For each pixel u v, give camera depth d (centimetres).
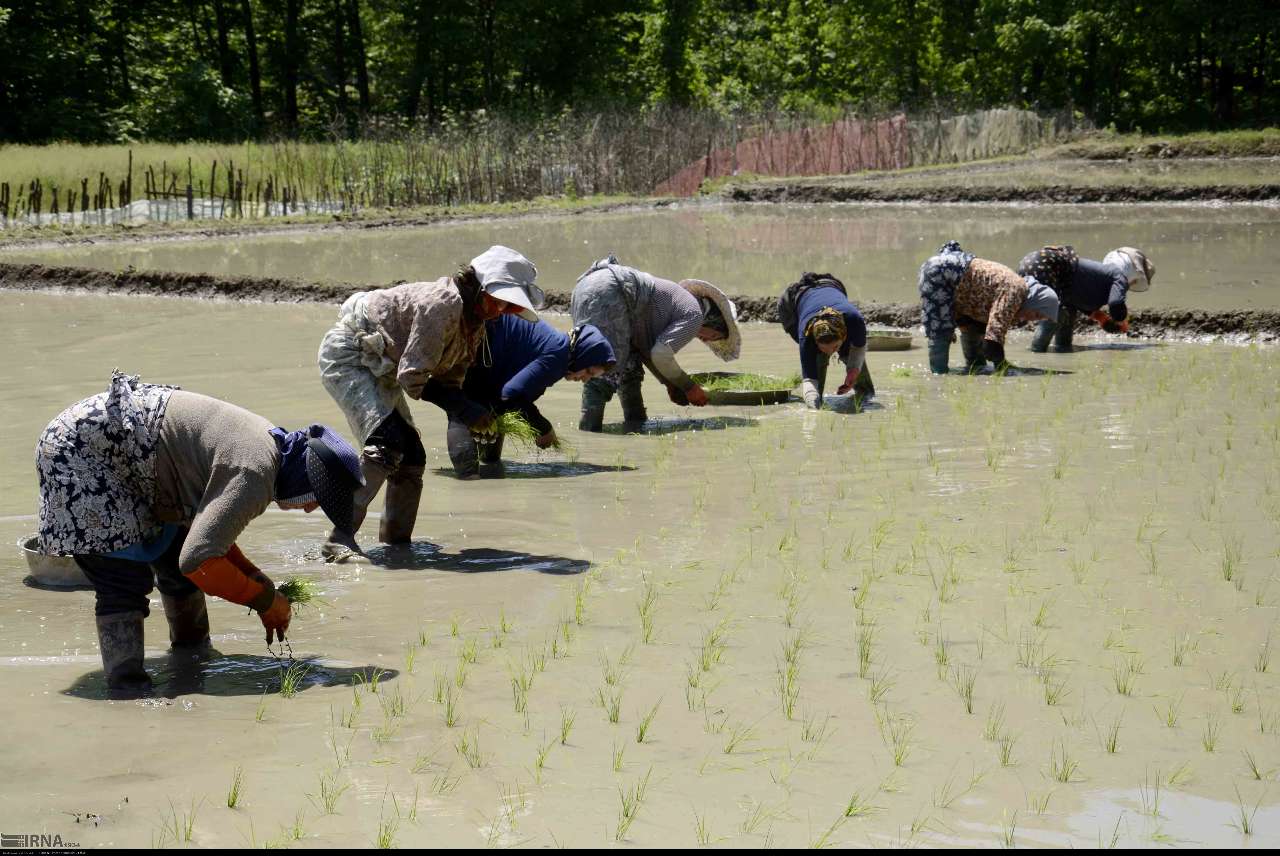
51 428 987
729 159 7250
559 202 6144
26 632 1123
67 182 5709
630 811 781
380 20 10500
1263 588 1186
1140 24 9262
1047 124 8225
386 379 1365
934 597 1174
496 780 824
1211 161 7281
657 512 1488
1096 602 1157
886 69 10375
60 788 810
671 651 1052
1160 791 815
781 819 775
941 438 1841
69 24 9256
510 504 1540
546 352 1678
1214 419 1922
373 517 1491
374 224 5328
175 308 3344
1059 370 2406
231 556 1031
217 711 941
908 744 880
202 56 10569
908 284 3462
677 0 10775
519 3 10056
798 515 1459
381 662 1038
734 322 2073
